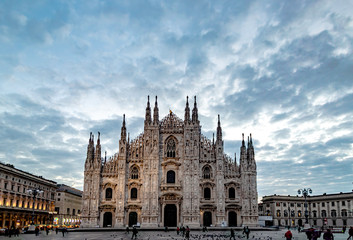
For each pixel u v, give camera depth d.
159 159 102.81
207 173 102.12
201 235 69.88
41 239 62.59
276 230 96.38
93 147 104.75
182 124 106.56
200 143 104.25
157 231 87.44
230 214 98.81
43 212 133.12
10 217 106.88
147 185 99.81
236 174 100.81
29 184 122.81
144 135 103.75
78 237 68.00
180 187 100.00
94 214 98.44
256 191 99.19
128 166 102.69
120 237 66.94
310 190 83.50
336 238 60.75
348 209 144.25
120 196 99.25
